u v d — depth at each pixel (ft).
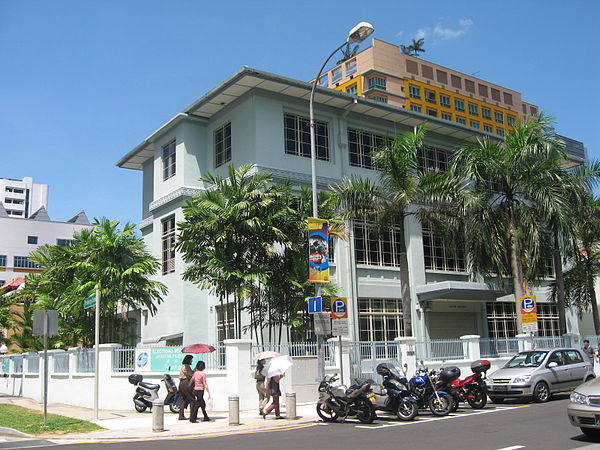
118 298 76.64
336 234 67.97
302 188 69.15
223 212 63.10
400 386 46.11
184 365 50.19
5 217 257.34
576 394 33.94
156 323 91.71
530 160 79.10
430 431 39.29
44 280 90.07
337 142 89.61
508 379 54.54
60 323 82.43
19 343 108.27
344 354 62.59
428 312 92.68
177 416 53.52
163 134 95.76
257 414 52.95
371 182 91.35
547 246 81.92
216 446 36.24
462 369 70.28
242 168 68.18
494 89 286.87
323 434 40.09
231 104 86.63
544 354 57.57
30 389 81.00
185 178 88.38
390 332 88.89
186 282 83.87
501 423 41.91
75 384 68.03
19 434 45.03
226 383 56.70
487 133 104.78
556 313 111.55
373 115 94.17
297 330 68.28
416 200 73.72
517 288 78.07
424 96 256.32
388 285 89.71
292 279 64.18
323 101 87.86
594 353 80.53
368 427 42.83
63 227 269.44
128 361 61.82
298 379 59.57
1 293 121.19
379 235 76.07
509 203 80.64
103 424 49.11
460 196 73.10
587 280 95.25
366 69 247.70
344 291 83.51
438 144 103.50
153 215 95.25
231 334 79.51
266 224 63.21
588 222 87.56
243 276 61.52
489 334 99.66
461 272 98.78
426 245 96.12
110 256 78.18
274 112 83.61
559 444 32.50
